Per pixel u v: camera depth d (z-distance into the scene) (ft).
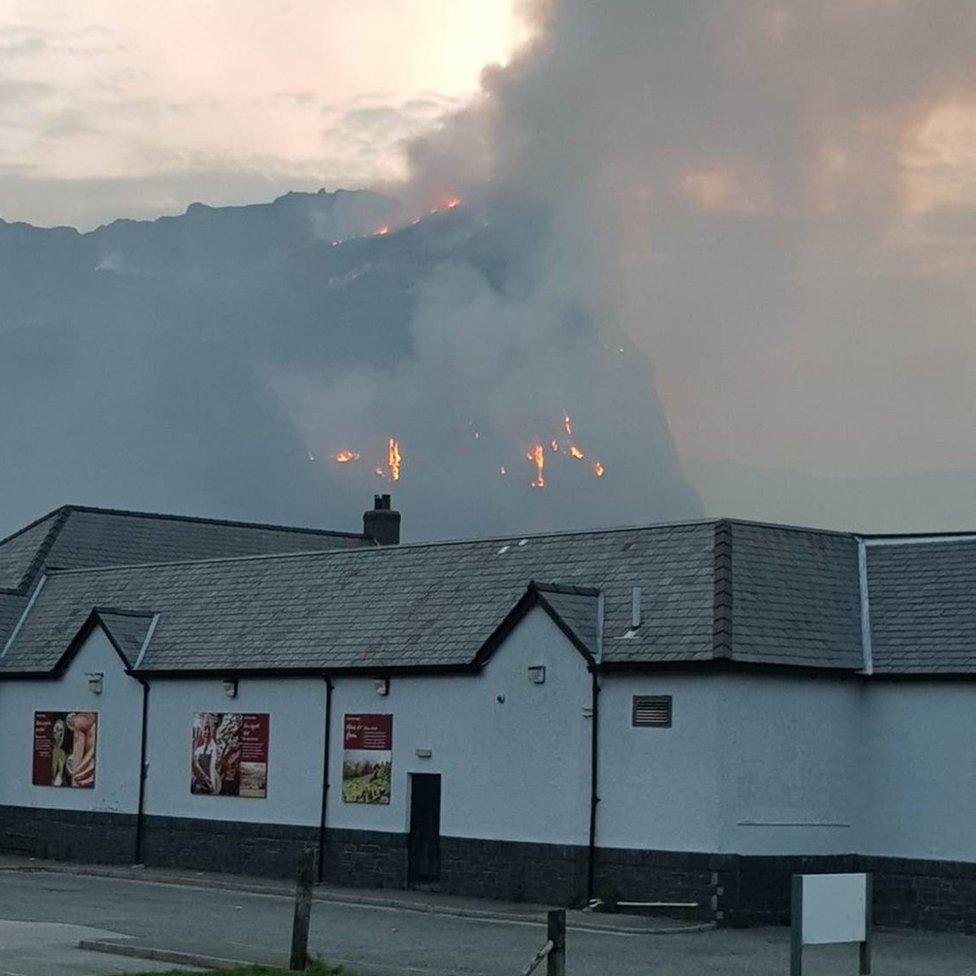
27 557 189.57
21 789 157.48
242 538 208.85
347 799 131.23
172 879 134.92
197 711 143.23
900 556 122.11
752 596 115.03
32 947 88.53
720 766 109.91
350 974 76.84
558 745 118.21
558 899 116.57
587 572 124.77
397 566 140.56
